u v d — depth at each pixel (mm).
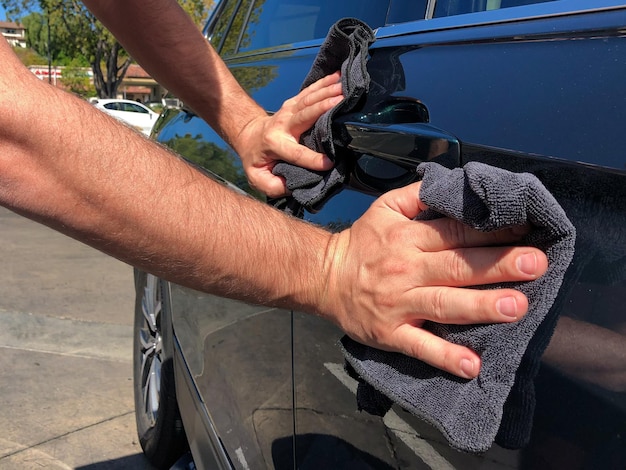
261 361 1360
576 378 666
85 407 2766
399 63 1108
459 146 847
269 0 2287
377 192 1002
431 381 789
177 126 2287
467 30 1029
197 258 865
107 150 812
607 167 677
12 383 2910
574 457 653
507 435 720
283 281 927
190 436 1881
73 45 26375
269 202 1347
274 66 1770
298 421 1198
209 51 1593
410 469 870
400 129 942
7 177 785
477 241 755
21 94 772
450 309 747
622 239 651
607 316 650
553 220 665
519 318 697
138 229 829
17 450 2430
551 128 754
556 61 813
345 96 1106
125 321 3719
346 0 1651
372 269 857
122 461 2434
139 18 1494
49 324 3590
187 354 1922
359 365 880
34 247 5277
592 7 836
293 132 1241
